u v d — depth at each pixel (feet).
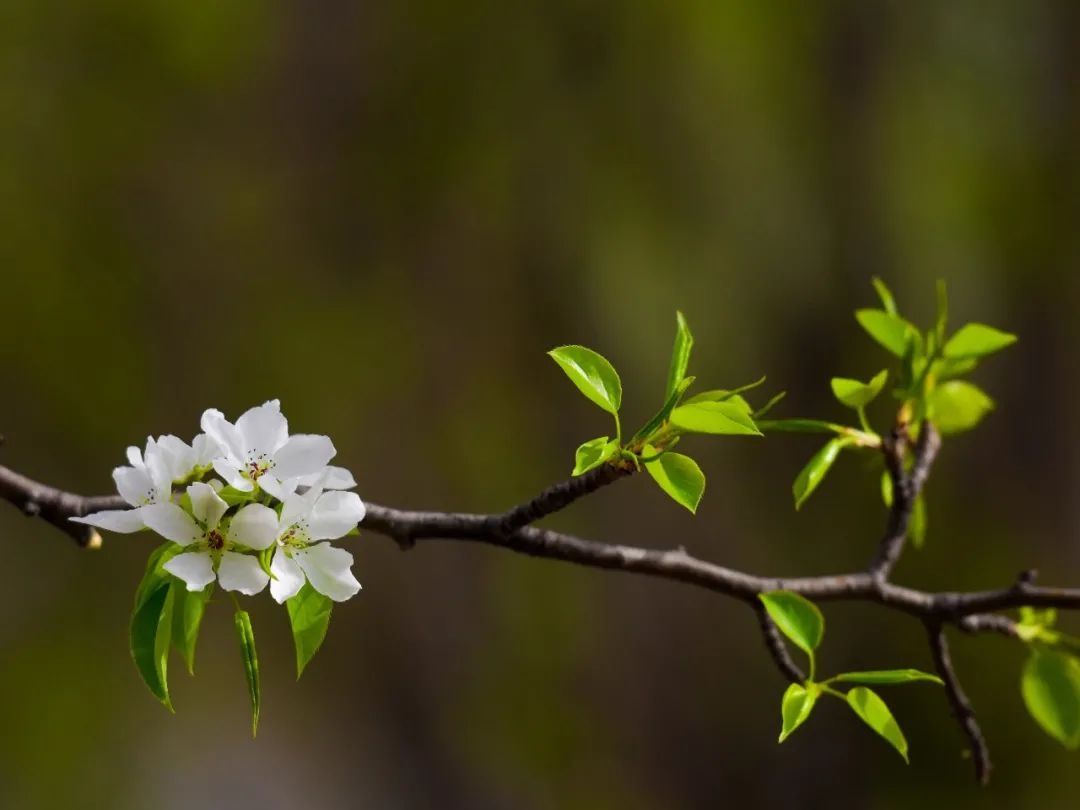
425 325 17.22
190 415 16.22
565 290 17.56
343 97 17.19
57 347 15.58
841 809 18.16
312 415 16.53
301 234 16.94
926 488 18.85
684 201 18.04
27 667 14.98
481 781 16.80
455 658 16.98
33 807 14.69
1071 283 19.39
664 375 17.62
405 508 16.80
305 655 7.78
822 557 18.34
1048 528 19.12
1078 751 18.37
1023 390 19.21
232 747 15.71
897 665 18.40
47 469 15.52
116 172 16.15
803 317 18.51
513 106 17.62
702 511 17.98
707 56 18.22
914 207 18.95
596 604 17.66
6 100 15.58
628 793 17.33
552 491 7.89
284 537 7.73
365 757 16.35
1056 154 19.52
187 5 16.28
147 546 15.93
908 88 19.13
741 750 18.01
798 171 18.62
